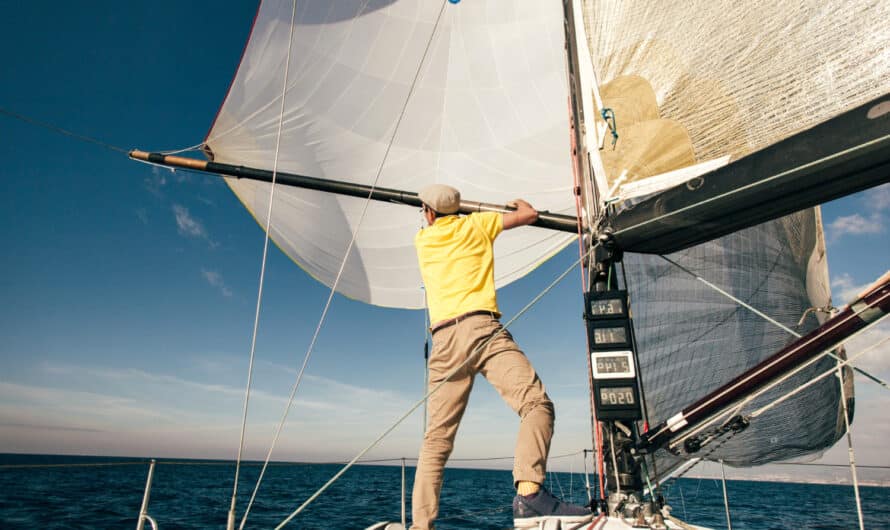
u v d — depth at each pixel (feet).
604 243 7.91
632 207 7.70
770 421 13.03
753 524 53.06
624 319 7.66
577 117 10.19
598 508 7.98
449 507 67.46
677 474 13.71
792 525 52.70
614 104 8.98
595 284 8.28
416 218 19.04
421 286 19.62
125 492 87.30
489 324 6.55
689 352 13.46
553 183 18.89
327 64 18.83
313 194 18.88
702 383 13.12
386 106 19.19
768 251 13.70
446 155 19.35
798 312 13.53
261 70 18.51
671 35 8.52
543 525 5.79
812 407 13.15
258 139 18.92
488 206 8.20
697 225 7.10
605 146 8.96
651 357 13.88
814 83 6.85
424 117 19.31
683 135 8.16
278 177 14.34
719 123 7.79
